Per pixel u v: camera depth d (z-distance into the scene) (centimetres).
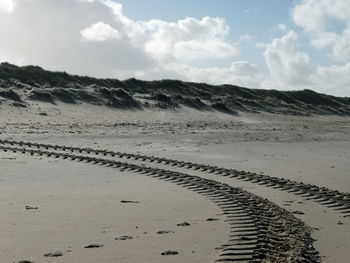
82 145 2459
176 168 1839
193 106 5081
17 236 847
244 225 956
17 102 3891
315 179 1655
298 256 757
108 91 4647
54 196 1237
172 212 1074
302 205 1200
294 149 2634
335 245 841
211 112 5053
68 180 1516
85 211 1066
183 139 2864
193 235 874
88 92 4553
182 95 5709
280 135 3466
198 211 1088
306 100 7806
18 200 1166
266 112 5944
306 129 4275
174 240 839
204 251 775
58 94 4344
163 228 927
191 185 1452
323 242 860
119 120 3816
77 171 1698
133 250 777
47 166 1781
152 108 4634
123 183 1487
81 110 4069
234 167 1916
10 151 2114
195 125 3859
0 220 959
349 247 827
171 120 4166
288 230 925
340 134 3919
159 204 1164
